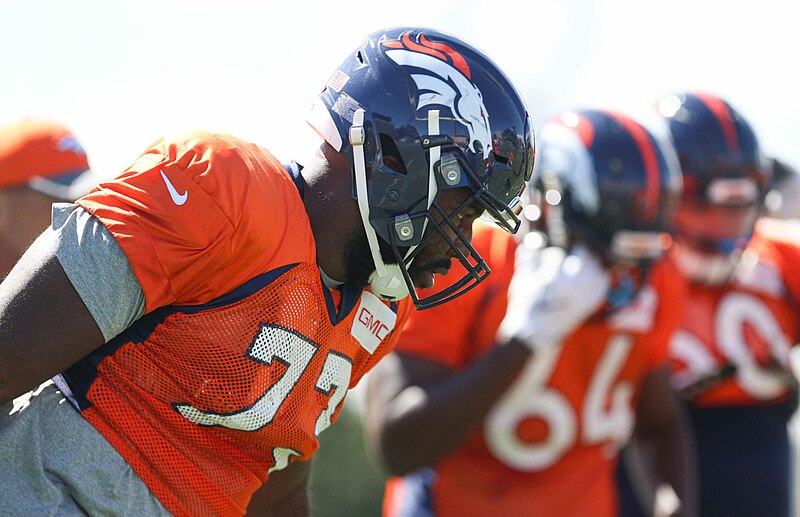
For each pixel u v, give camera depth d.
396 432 11.73
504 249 12.48
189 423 7.09
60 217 6.76
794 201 16.53
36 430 6.99
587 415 12.62
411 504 13.02
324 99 7.62
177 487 7.12
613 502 13.16
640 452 13.40
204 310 6.90
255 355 6.98
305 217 7.23
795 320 15.34
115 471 6.96
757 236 15.53
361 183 7.40
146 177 6.85
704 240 14.68
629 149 12.46
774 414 15.31
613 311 12.41
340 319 7.55
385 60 7.54
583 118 12.79
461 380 11.71
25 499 6.89
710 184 14.60
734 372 14.90
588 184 12.38
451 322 12.08
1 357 6.45
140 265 6.67
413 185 7.44
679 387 14.91
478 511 12.62
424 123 7.43
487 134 7.59
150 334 6.94
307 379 7.38
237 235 6.85
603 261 12.45
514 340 11.85
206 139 7.05
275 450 7.50
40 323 6.52
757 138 14.95
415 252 7.65
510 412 12.42
